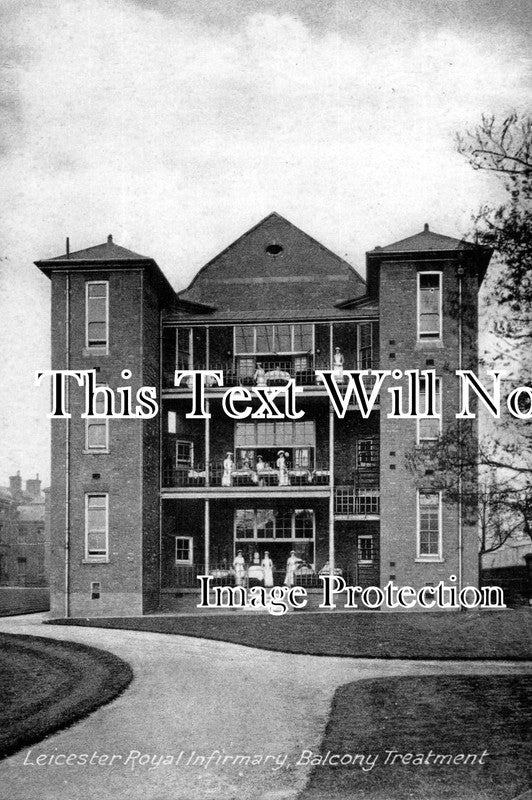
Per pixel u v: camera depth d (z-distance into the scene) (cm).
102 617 2731
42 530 5822
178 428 3241
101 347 2912
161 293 3183
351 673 1702
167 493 3050
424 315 2859
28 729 1323
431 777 1084
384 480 2803
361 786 1074
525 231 1563
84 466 2869
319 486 2983
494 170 1602
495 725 1270
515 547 3372
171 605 3003
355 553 3172
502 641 2036
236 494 3023
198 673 1716
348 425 3244
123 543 2828
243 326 3206
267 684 1609
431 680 1574
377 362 3108
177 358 3195
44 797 1086
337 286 3600
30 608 3192
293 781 1112
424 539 2777
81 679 1659
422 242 2909
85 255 2948
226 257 3644
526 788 1029
